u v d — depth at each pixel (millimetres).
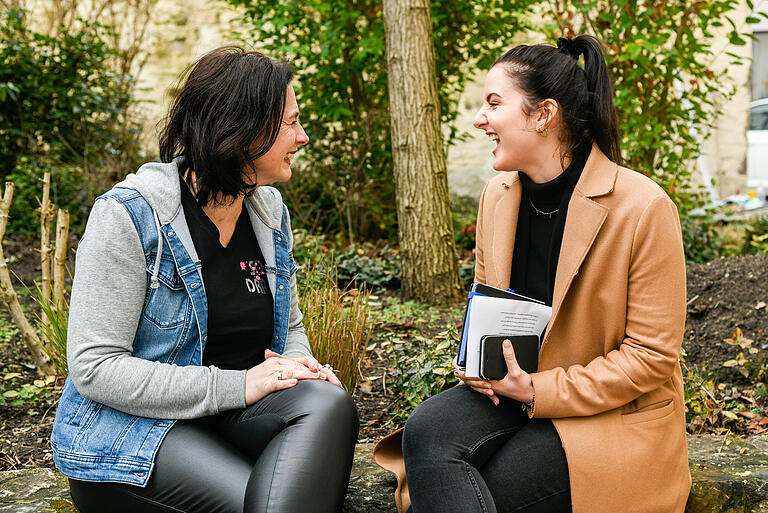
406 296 4953
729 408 3117
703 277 4156
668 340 1828
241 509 1708
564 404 1853
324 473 1743
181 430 1839
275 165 1971
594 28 5891
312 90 6453
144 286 1874
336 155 6543
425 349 3223
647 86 5953
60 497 2254
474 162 8289
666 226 1833
